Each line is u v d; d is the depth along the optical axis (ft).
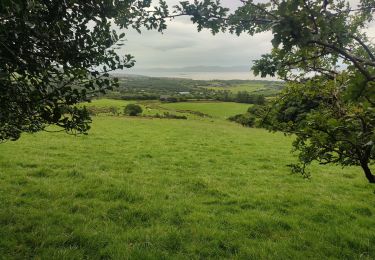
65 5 14.75
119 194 34.14
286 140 103.55
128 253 21.38
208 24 10.66
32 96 14.69
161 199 33.94
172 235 24.61
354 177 50.72
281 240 25.50
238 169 53.88
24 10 12.34
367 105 8.51
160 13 11.80
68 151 59.57
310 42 8.75
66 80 15.31
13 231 23.30
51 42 15.03
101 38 15.94
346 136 12.67
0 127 17.99
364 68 8.74
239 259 22.08
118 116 204.44
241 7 10.09
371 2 10.61
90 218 27.07
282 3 8.50
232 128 162.91
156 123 158.51
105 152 61.67
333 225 29.50
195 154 66.23
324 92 15.39
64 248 21.59
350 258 23.41
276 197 37.63
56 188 34.47
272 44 8.82
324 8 8.77
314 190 42.06
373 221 30.71
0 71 14.03
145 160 57.00
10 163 44.73
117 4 15.05
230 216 30.12
